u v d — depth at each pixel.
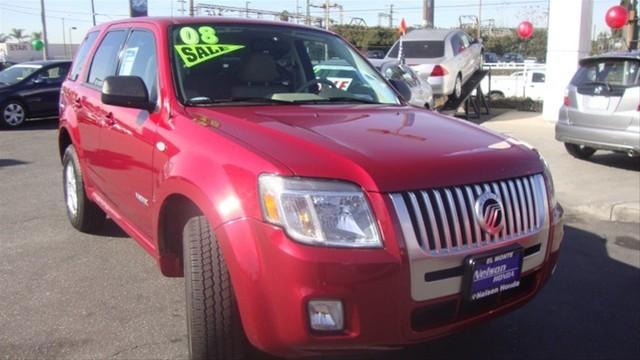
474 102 17.34
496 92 24.22
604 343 3.87
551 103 14.91
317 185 2.64
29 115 14.64
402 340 2.71
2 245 5.45
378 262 2.58
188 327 3.03
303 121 3.38
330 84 4.40
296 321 2.59
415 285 2.68
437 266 2.72
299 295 2.57
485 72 17.94
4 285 4.55
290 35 4.56
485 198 2.89
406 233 2.65
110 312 4.13
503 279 2.95
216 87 3.88
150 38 4.22
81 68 5.57
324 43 4.71
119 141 4.18
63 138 5.96
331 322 2.60
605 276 5.04
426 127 3.47
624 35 17.77
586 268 5.24
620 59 8.84
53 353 3.57
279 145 2.91
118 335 3.81
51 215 6.46
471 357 3.65
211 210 2.85
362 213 2.63
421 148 3.00
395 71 12.42
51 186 7.96
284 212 2.62
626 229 6.52
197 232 3.02
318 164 2.72
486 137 3.42
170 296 4.40
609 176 8.76
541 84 23.97
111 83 3.66
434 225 2.73
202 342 2.95
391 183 2.69
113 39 4.99
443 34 16.23
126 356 3.55
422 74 15.30
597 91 9.02
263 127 3.17
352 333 2.62
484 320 3.00
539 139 12.12
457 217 2.80
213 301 2.91
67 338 3.76
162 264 3.59
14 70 15.25
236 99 3.87
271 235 2.62
